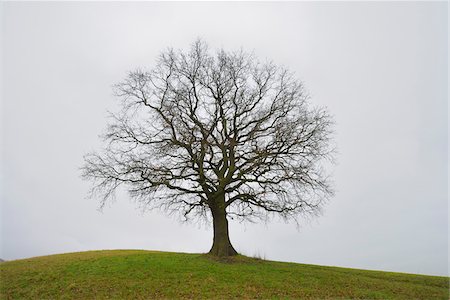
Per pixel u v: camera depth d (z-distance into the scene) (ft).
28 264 89.92
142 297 68.54
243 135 100.07
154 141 96.63
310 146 93.20
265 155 91.97
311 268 95.40
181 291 70.95
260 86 102.63
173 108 94.58
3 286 73.97
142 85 99.50
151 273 79.71
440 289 81.92
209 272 81.05
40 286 73.51
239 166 96.22
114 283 74.18
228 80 99.91
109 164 94.84
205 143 91.61
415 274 100.07
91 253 110.73
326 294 72.84
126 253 108.27
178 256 97.50
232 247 97.96
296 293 72.38
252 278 78.74
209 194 96.78
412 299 73.15
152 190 93.30
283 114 97.76
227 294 70.23
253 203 95.86
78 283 74.38
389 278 90.58
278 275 82.38
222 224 97.45
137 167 91.25
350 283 81.00
